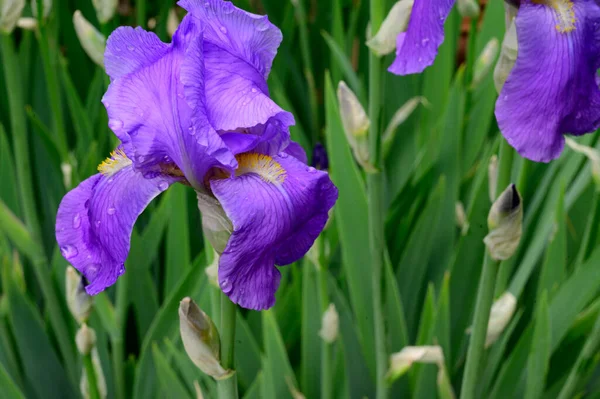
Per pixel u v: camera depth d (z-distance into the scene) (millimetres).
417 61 721
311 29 1350
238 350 917
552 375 921
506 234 757
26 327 931
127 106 680
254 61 693
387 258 910
